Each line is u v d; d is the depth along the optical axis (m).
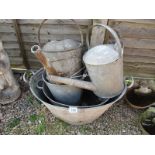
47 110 1.92
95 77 1.43
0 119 1.87
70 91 1.60
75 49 1.47
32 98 2.02
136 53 1.93
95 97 1.77
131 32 1.77
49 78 1.52
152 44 1.84
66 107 1.47
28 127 1.80
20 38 1.93
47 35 1.90
